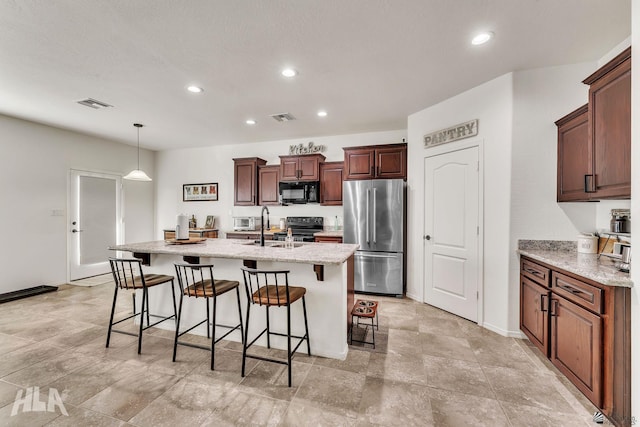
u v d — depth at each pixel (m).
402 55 2.38
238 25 1.98
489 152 2.83
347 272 2.53
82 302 3.63
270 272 1.95
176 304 2.83
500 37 2.13
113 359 2.28
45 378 2.02
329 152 4.99
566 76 2.51
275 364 2.22
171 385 1.95
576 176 2.27
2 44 2.17
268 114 3.82
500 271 2.74
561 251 2.51
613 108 1.74
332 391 1.89
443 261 3.35
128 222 5.53
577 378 1.79
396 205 3.87
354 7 1.81
